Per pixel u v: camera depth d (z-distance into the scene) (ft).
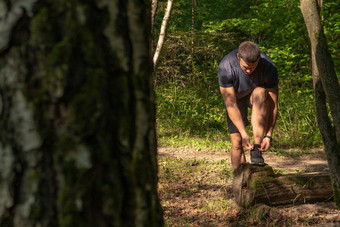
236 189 13.10
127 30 3.40
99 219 3.26
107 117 3.27
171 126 31.22
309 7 10.78
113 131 3.31
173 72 37.40
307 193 12.55
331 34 33.81
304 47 37.47
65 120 3.15
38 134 3.12
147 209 3.53
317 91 11.16
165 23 22.59
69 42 3.13
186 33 38.88
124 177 3.36
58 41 3.12
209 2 51.26
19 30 3.10
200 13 48.62
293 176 12.51
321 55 10.47
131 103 3.42
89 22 3.20
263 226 11.51
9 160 3.15
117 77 3.33
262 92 12.68
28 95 3.12
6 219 3.17
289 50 36.35
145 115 3.54
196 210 13.17
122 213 3.37
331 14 37.22
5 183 3.16
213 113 32.55
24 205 3.15
